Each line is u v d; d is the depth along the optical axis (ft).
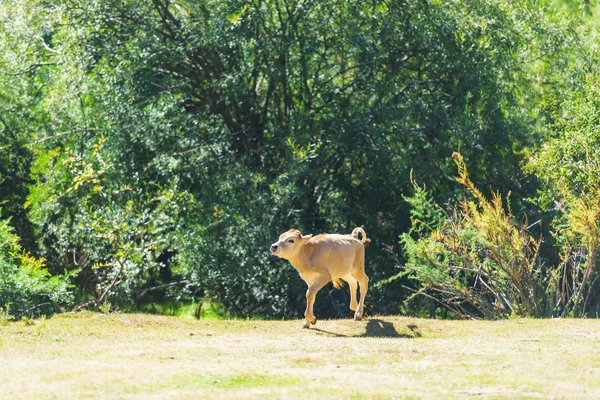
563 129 118.73
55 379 46.83
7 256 99.96
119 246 102.47
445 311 122.21
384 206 134.72
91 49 123.95
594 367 50.83
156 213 110.42
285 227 122.21
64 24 123.34
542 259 113.09
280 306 121.39
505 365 51.42
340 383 45.37
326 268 70.49
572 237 94.02
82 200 111.86
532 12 149.59
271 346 59.47
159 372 48.34
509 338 64.75
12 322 70.85
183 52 120.06
